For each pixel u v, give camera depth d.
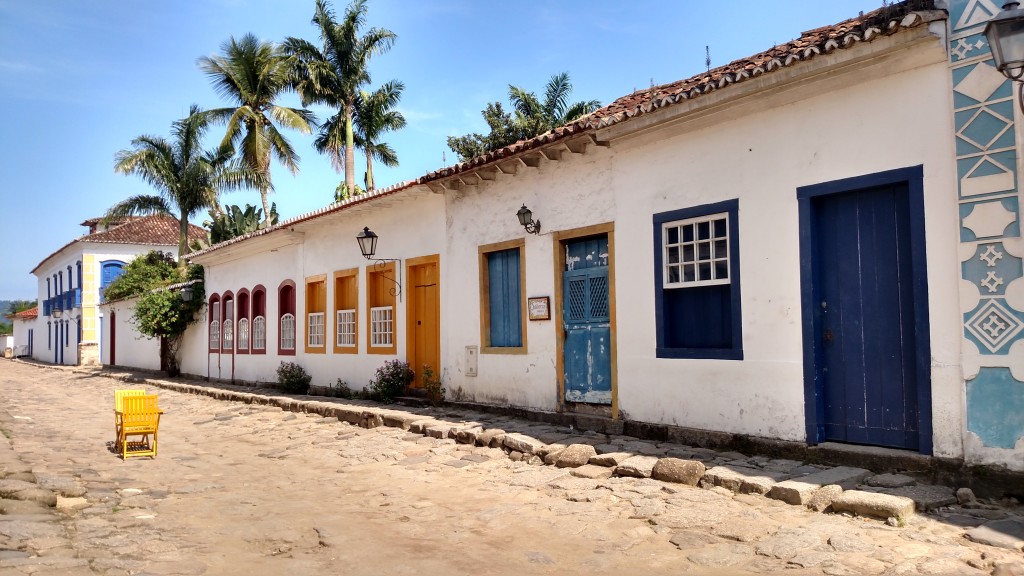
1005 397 5.67
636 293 8.90
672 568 4.65
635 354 8.88
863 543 4.78
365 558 5.05
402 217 13.55
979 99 5.86
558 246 10.09
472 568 4.80
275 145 30.14
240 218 29.45
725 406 7.82
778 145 7.39
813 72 6.77
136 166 29.55
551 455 7.89
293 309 17.91
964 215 5.93
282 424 12.66
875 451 6.51
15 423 13.54
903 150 6.39
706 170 8.09
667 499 6.13
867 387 6.80
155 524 6.00
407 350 13.28
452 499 6.75
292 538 5.59
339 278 15.72
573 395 9.88
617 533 5.41
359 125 31.55
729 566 4.62
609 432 9.09
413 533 5.68
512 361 10.84
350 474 8.15
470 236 11.77
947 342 6.04
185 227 31.06
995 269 5.74
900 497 5.41
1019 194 5.62
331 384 15.84
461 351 11.91
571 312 9.98
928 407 6.18
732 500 5.99
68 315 41.41
